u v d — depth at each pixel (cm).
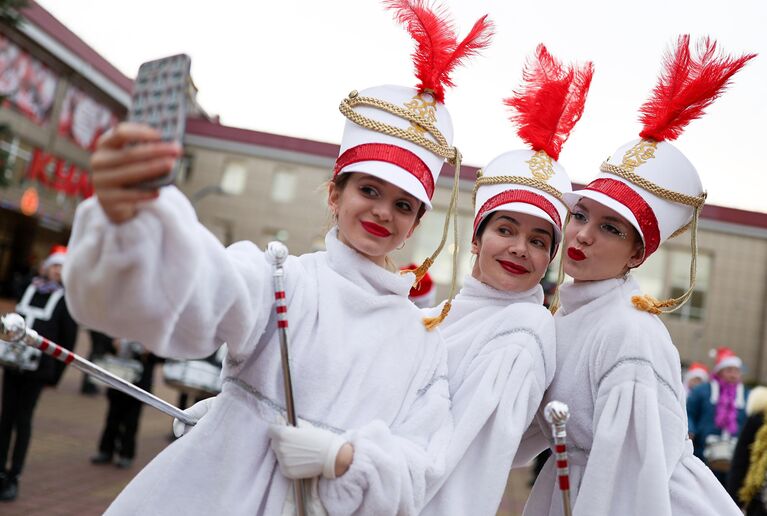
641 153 257
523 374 231
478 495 216
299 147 2136
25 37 2012
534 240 253
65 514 492
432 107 214
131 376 659
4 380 515
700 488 245
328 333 199
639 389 233
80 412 902
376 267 209
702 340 2162
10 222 2688
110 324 157
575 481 247
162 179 145
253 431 191
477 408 221
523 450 274
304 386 195
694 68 259
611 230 253
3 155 1088
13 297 2631
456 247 221
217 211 2123
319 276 207
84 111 2395
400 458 188
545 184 250
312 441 181
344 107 213
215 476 188
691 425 758
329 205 224
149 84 153
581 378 249
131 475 632
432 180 213
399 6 221
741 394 762
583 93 266
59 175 2355
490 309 252
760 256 2161
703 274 2173
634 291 260
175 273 154
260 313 192
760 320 2158
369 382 200
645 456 227
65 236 2908
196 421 210
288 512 187
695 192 260
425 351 218
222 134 2138
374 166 202
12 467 509
